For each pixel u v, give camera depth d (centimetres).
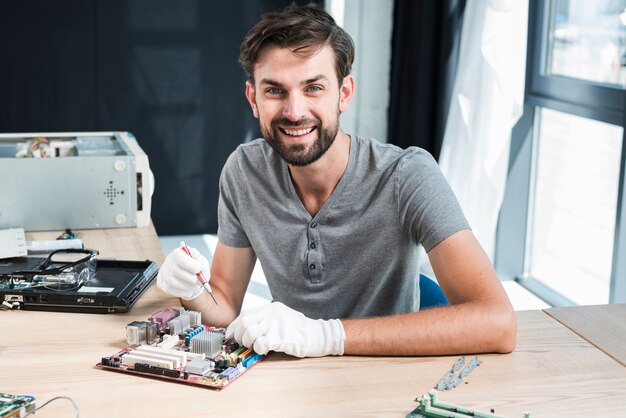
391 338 142
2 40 411
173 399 128
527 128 367
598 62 323
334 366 140
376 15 425
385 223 168
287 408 125
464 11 356
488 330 143
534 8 355
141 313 167
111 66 426
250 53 152
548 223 367
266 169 175
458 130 362
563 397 129
